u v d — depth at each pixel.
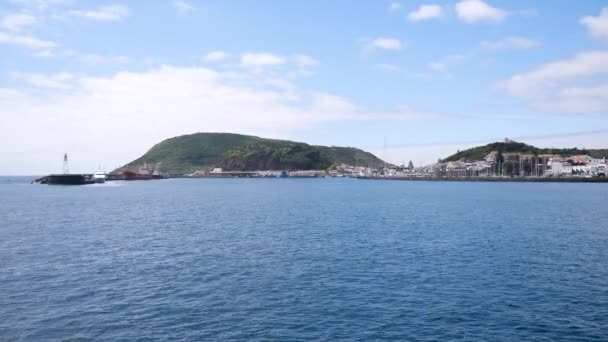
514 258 50.19
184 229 75.38
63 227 78.06
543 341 27.14
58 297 35.25
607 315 31.45
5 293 36.25
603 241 62.06
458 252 53.78
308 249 55.88
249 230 73.94
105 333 28.14
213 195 189.38
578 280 40.62
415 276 41.97
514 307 33.16
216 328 29.02
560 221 87.25
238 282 39.81
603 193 197.75
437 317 31.03
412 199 160.38
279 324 29.72
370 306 33.28
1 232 71.44
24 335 27.75
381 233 70.06
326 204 136.38
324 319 30.64
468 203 138.62
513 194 192.62
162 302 34.09
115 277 41.47
